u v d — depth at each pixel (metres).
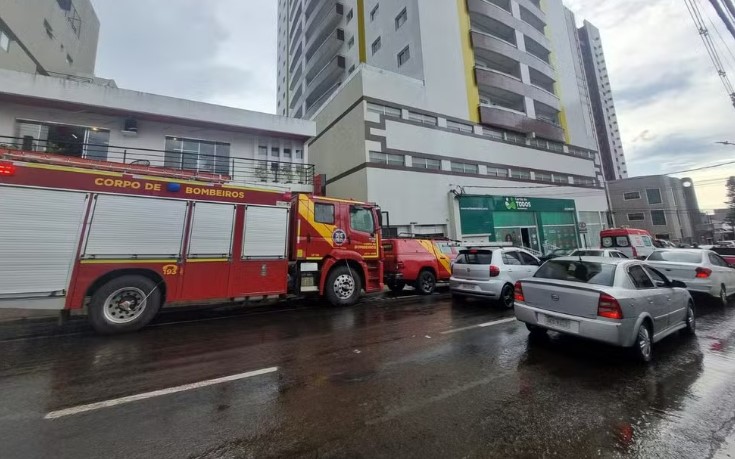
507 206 24.20
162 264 6.38
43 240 5.45
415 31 22.84
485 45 25.92
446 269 11.59
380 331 6.13
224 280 7.00
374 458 2.46
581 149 32.91
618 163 70.12
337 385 3.75
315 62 35.69
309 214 8.45
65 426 2.86
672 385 3.80
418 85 21.62
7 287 5.16
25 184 5.41
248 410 3.17
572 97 34.12
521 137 27.16
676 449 2.62
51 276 5.45
